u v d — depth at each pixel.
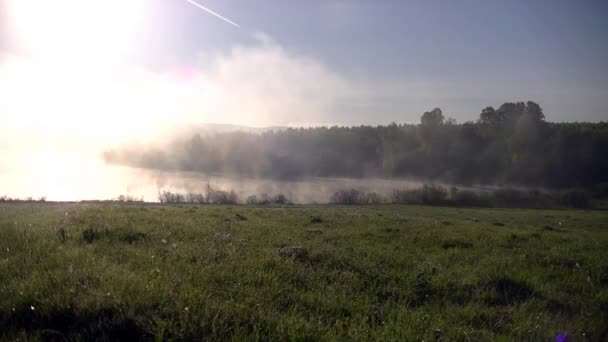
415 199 85.56
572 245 12.23
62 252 7.49
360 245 11.23
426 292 7.28
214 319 4.61
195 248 8.80
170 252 8.25
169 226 12.15
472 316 6.05
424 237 12.89
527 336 5.41
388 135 123.69
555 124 104.00
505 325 5.74
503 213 50.66
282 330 4.64
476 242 12.34
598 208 73.94
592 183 90.00
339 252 9.80
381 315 5.82
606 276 8.59
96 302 4.92
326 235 12.77
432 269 8.62
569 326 5.79
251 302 5.59
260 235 11.92
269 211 22.08
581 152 94.00
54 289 5.37
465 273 8.47
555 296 7.23
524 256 10.23
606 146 92.88
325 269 8.24
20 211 17.73
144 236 10.07
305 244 10.66
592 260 9.95
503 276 7.85
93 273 6.00
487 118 112.81
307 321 5.28
